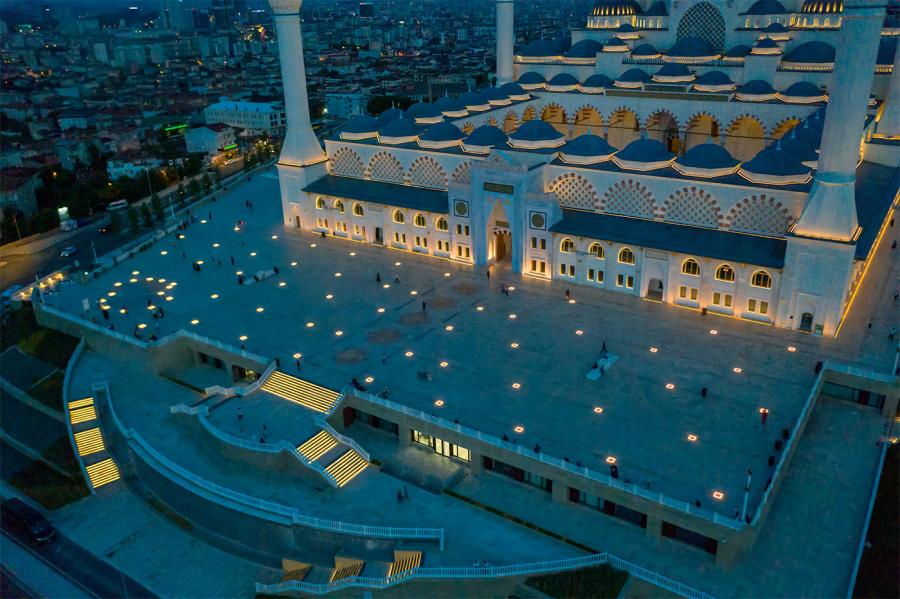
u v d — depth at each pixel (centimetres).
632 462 5484
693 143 11756
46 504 6475
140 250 10938
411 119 10956
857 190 8425
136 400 7475
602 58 12675
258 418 6600
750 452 5538
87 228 14488
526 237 8988
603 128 12256
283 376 7100
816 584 4681
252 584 5525
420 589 4966
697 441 5700
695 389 6425
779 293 7338
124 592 5466
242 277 9425
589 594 4628
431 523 5453
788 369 6650
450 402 6419
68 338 8750
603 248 8438
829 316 7112
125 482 6744
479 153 9669
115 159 19362
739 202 7794
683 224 8288
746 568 4847
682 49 11938
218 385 7650
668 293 8094
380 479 6006
